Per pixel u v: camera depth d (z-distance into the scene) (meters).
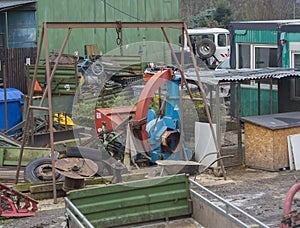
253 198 9.59
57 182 10.01
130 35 21.38
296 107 13.94
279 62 14.59
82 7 20.69
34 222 8.76
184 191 6.66
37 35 19.44
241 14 39.72
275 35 14.72
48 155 11.16
